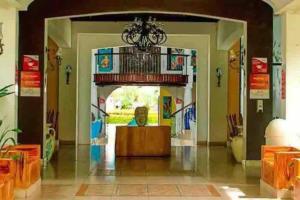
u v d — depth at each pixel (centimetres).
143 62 1986
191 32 1430
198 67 1488
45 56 952
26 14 941
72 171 884
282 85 845
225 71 1456
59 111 1438
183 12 943
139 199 635
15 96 818
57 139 1392
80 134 1477
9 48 816
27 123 948
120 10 936
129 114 2275
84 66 1472
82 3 941
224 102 1458
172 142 1603
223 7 948
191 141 1664
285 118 827
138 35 1308
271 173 674
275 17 941
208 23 1439
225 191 696
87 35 1462
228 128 1400
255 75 951
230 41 1311
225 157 1133
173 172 883
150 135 1153
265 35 951
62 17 945
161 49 1980
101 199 634
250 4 949
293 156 649
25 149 730
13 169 616
